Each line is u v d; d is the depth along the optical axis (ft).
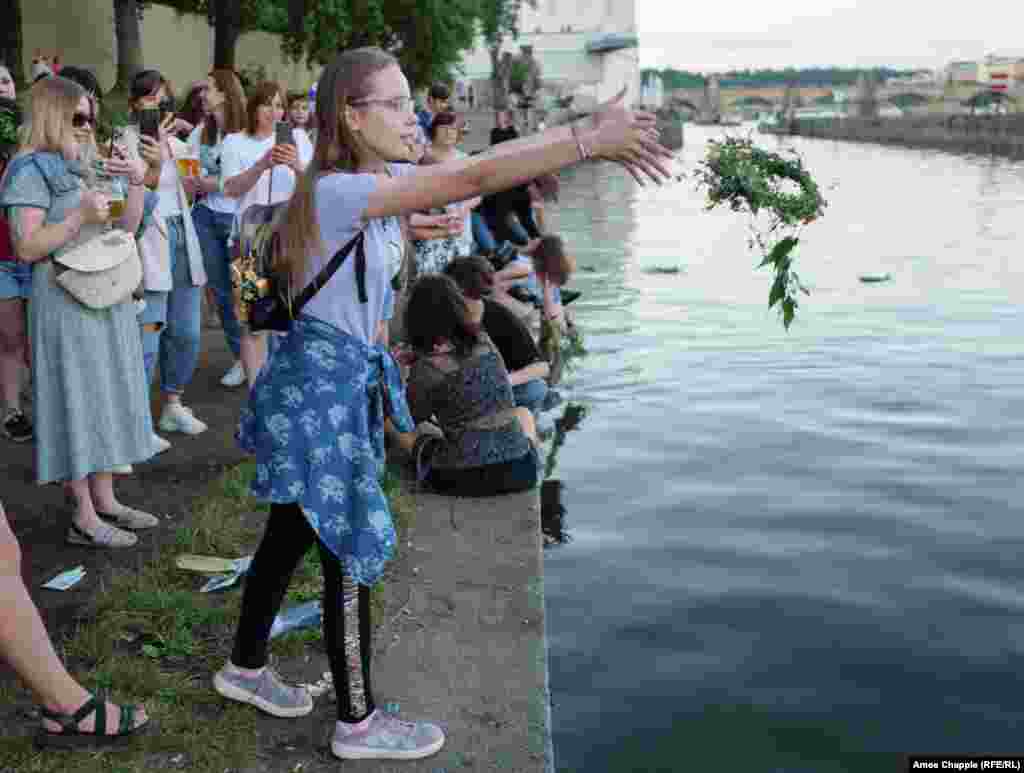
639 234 61.93
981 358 30.83
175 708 10.42
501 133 37.52
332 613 9.60
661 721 12.30
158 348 18.76
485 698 11.03
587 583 15.93
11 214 13.10
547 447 22.41
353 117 8.70
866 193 99.86
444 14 95.04
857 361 30.32
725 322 35.70
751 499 19.52
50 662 9.59
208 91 20.20
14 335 18.31
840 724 12.28
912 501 19.52
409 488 16.96
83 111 13.46
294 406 9.14
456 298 16.72
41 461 13.82
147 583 12.96
